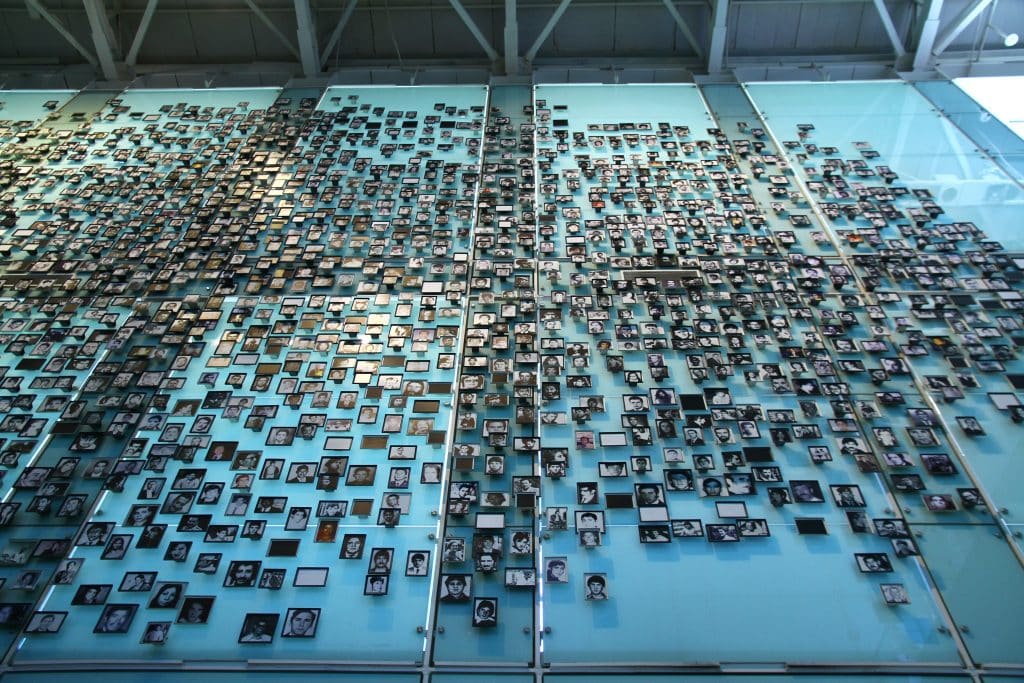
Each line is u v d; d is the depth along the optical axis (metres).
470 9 14.98
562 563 6.60
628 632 6.12
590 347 8.70
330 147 12.56
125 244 10.44
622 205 11.03
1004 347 8.45
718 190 11.29
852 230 10.38
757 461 7.39
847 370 8.25
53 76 14.96
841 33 15.05
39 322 9.17
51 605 6.30
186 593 6.37
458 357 8.55
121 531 6.83
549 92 14.15
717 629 6.12
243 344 8.80
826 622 6.15
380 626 6.17
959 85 13.84
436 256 10.05
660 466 7.39
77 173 12.04
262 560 6.61
